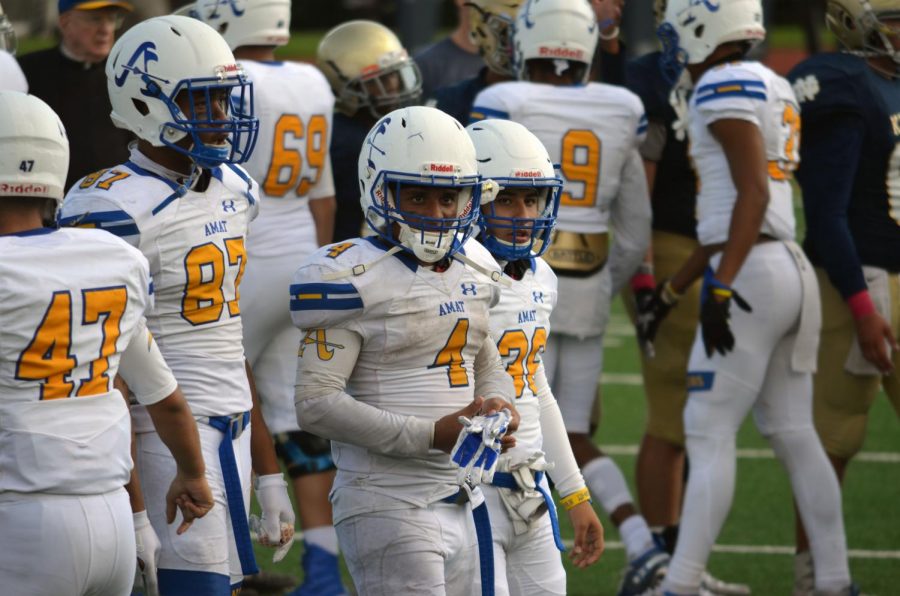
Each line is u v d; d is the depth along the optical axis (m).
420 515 12.48
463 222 12.48
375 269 12.29
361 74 21.16
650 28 58.94
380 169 12.35
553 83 19.27
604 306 19.47
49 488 11.05
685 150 21.31
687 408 18.56
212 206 13.51
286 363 19.20
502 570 13.32
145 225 12.97
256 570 13.30
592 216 19.17
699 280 20.80
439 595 12.43
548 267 14.76
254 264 18.77
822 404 20.09
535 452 13.62
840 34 19.39
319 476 19.08
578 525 14.14
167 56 13.05
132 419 13.22
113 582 11.53
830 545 18.38
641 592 19.31
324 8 123.75
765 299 17.88
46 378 11.12
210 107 13.18
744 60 19.47
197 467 12.47
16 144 11.29
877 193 19.25
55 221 11.86
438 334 12.47
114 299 11.52
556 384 19.62
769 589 20.45
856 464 27.94
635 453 28.47
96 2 19.36
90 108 19.84
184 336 13.30
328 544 18.94
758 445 29.50
